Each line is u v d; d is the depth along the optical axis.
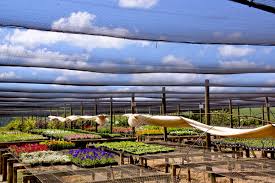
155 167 12.27
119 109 28.48
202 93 15.06
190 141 17.86
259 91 14.89
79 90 12.88
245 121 25.52
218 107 26.69
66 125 29.12
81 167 9.08
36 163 9.37
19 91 12.38
